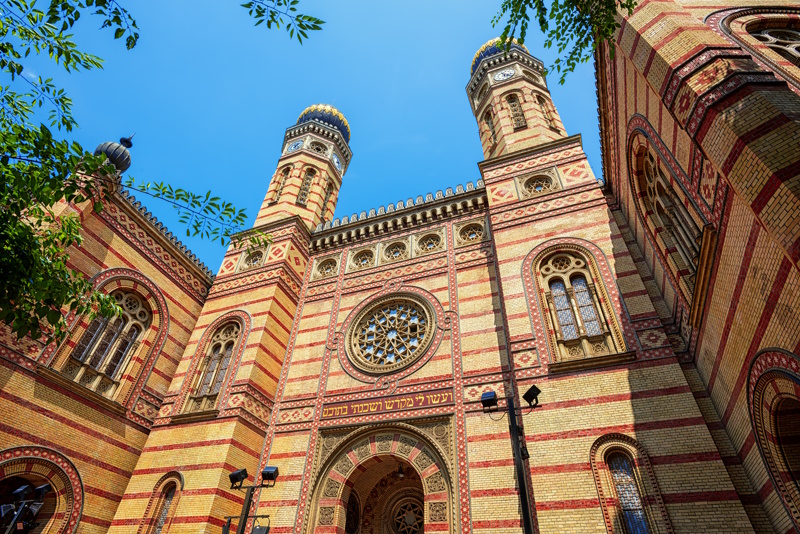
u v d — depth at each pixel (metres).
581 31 8.52
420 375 14.86
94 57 7.55
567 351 12.62
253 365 16.08
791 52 8.58
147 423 16.31
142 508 13.78
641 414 10.52
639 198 12.30
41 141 6.84
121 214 17.48
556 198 16.12
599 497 9.80
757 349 7.55
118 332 16.72
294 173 25.73
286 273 19.53
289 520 13.20
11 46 6.91
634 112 10.91
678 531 8.89
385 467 14.55
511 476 11.60
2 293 6.84
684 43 8.03
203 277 20.89
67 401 14.02
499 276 14.96
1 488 13.34
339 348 17.00
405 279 17.98
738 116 6.55
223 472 13.50
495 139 22.30
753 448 8.83
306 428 15.17
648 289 12.93
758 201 6.07
